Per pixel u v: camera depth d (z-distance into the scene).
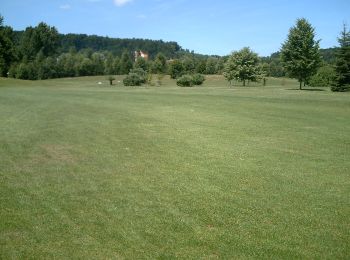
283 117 22.81
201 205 8.09
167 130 17.59
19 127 17.55
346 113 25.00
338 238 6.64
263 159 12.23
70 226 6.96
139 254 5.99
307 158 12.44
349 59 54.81
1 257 5.86
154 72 117.06
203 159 12.12
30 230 6.78
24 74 103.19
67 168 10.83
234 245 6.32
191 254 6.01
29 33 146.62
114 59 131.50
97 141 14.73
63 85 73.62
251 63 82.38
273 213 7.71
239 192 8.95
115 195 8.62
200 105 29.55
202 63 121.88
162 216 7.47
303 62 58.34
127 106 27.91
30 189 8.95
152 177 10.07
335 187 9.43
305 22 59.16
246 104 30.66
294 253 6.09
